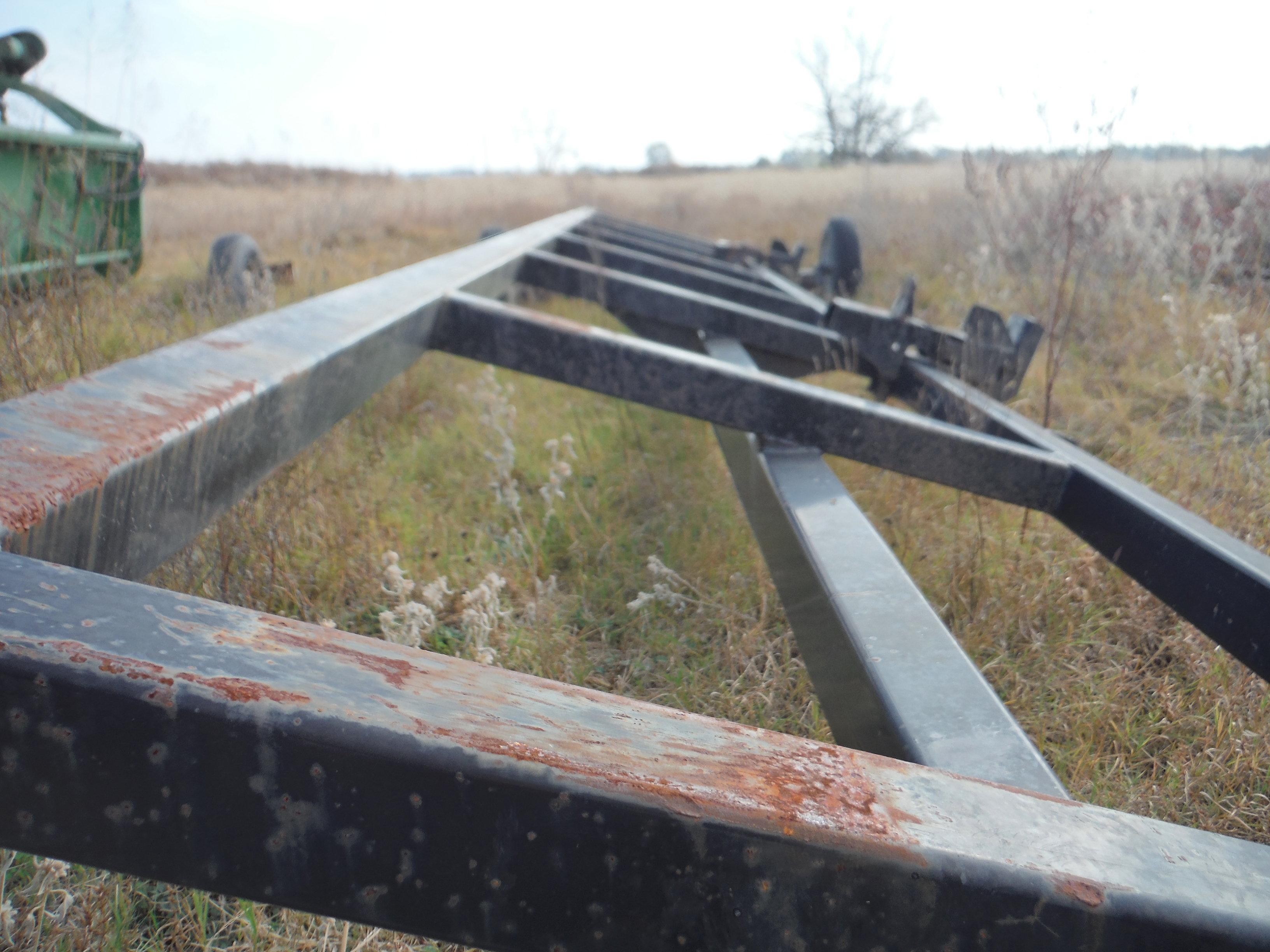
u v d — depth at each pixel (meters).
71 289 2.72
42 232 3.92
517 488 3.42
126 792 0.52
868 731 1.13
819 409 1.92
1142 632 2.33
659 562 2.38
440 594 2.22
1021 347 3.28
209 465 1.00
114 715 0.51
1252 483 3.00
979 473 1.90
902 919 0.54
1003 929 0.53
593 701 0.61
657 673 2.21
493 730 0.55
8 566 0.57
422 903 0.55
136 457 0.82
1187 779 1.73
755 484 2.13
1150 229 5.84
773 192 17.72
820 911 0.54
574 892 0.54
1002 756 0.96
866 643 1.19
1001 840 0.56
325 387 1.39
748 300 5.04
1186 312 5.41
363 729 0.52
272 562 2.11
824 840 0.53
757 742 0.61
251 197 12.29
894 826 0.55
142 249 6.26
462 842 0.54
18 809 0.53
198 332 3.80
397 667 0.59
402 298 1.96
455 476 3.45
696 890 0.54
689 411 1.97
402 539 2.80
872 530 1.58
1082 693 2.08
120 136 5.90
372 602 2.41
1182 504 2.96
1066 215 4.23
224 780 0.52
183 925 1.38
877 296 7.88
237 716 0.51
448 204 14.86
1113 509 1.72
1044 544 2.75
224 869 0.54
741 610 2.45
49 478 0.71
